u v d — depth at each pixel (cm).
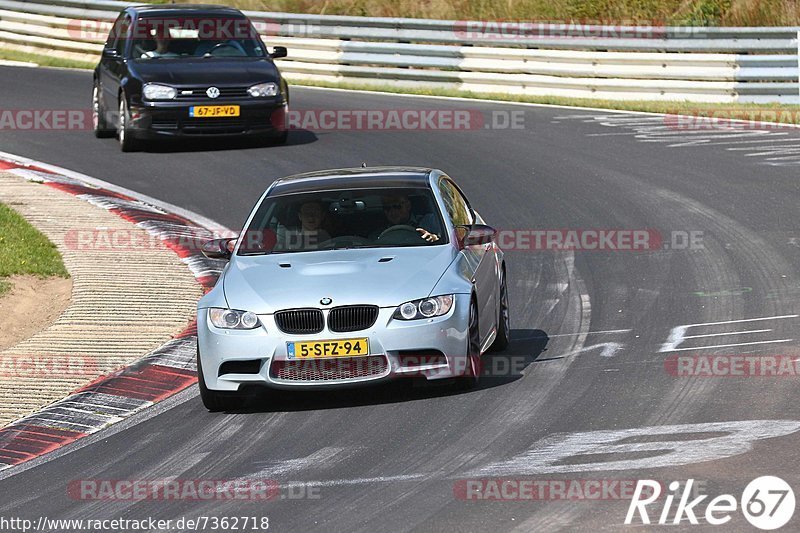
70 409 3169
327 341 2930
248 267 3188
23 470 2756
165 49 6850
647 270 4359
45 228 5019
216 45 6925
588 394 2947
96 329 3819
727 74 7862
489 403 2923
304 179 3562
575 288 4197
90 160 6600
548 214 5300
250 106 6600
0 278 4266
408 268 3080
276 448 2720
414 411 2905
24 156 6675
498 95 8362
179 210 5556
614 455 2469
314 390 2950
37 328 3916
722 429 2597
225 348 2975
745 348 3303
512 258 4662
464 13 10019
